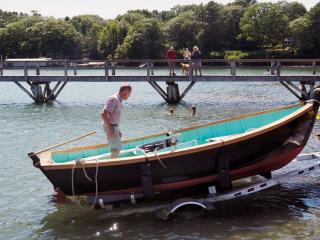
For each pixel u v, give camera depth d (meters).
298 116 10.94
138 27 108.50
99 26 135.25
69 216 10.00
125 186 10.20
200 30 113.12
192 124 20.70
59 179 9.83
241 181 11.98
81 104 29.05
